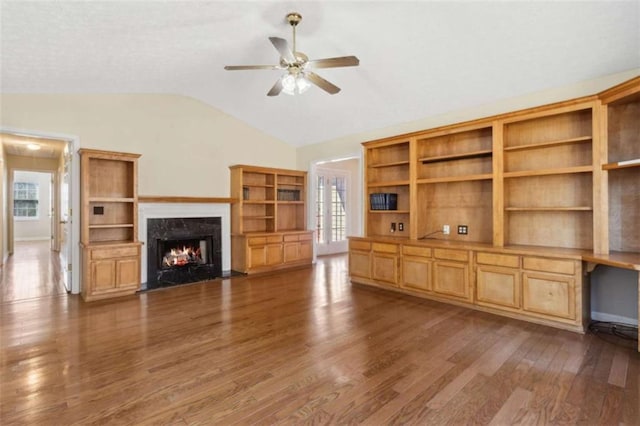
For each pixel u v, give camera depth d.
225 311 3.85
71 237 4.64
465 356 2.68
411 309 3.91
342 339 3.03
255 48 3.83
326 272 6.13
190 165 5.74
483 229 4.36
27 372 2.42
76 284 4.64
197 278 5.54
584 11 2.74
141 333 3.18
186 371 2.45
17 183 11.62
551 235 3.78
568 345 2.87
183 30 3.27
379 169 5.50
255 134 6.66
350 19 3.20
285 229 7.07
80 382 2.29
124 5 2.69
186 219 5.64
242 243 6.00
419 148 4.79
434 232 4.85
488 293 3.75
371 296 4.48
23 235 11.67
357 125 5.71
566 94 3.65
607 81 3.39
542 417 1.89
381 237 5.09
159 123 5.38
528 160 3.92
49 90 4.31
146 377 2.36
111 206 4.88
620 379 2.30
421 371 2.44
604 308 3.46
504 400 2.06
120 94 4.98
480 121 4.05
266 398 2.10
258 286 5.06
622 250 3.32
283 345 2.90
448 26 3.17
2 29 2.77
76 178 4.61
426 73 3.99
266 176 6.77
